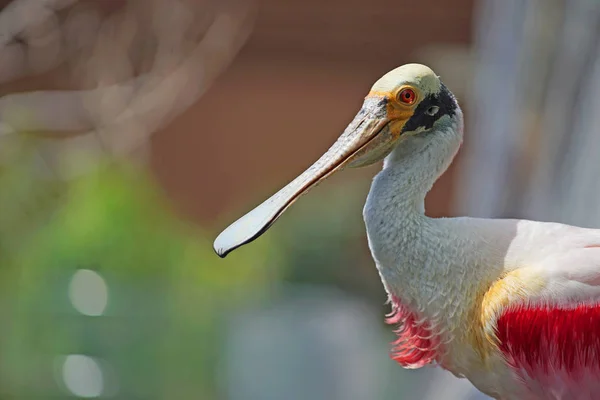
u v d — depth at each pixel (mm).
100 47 18062
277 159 22141
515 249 7199
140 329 12625
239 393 16531
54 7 16016
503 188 15250
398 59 21875
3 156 14609
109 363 12555
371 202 7340
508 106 15219
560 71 14453
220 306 14500
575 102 14078
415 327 7363
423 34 21656
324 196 20922
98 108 16562
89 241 12594
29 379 12523
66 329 12539
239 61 21797
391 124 7289
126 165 13625
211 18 19281
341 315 19297
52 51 17672
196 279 13250
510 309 7055
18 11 14672
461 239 7172
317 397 17500
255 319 17484
